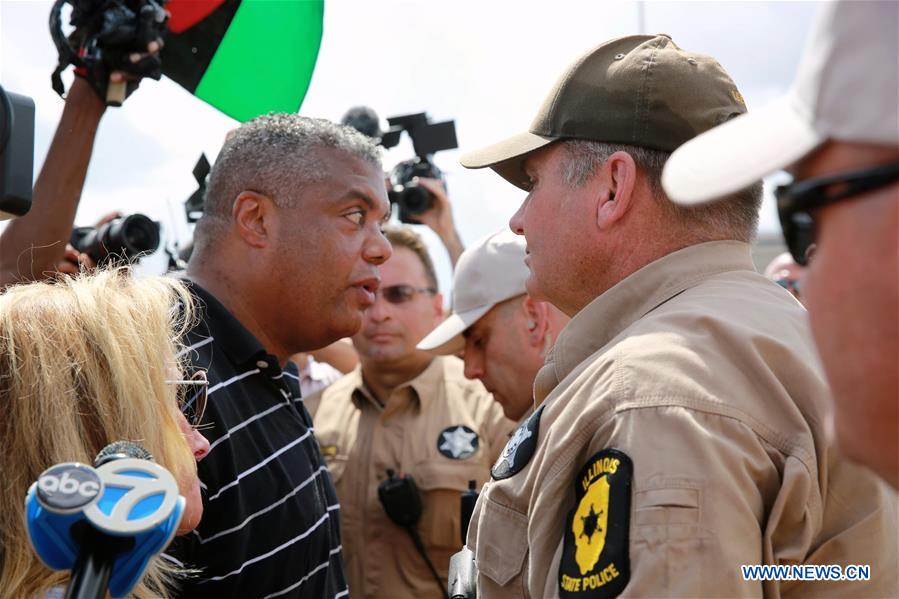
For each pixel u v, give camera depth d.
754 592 1.48
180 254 3.50
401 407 3.72
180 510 1.19
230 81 3.24
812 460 1.56
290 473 2.41
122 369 1.58
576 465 1.65
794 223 1.14
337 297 2.57
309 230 2.54
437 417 3.68
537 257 2.04
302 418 2.71
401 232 3.91
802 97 1.07
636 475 1.53
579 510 1.59
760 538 1.53
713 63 2.00
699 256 1.89
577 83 2.01
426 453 3.60
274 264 2.53
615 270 1.96
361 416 3.77
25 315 1.60
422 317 3.80
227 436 2.26
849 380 1.04
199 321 2.40
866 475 1.65
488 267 3.12
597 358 1.76
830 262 1.04
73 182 2.79
